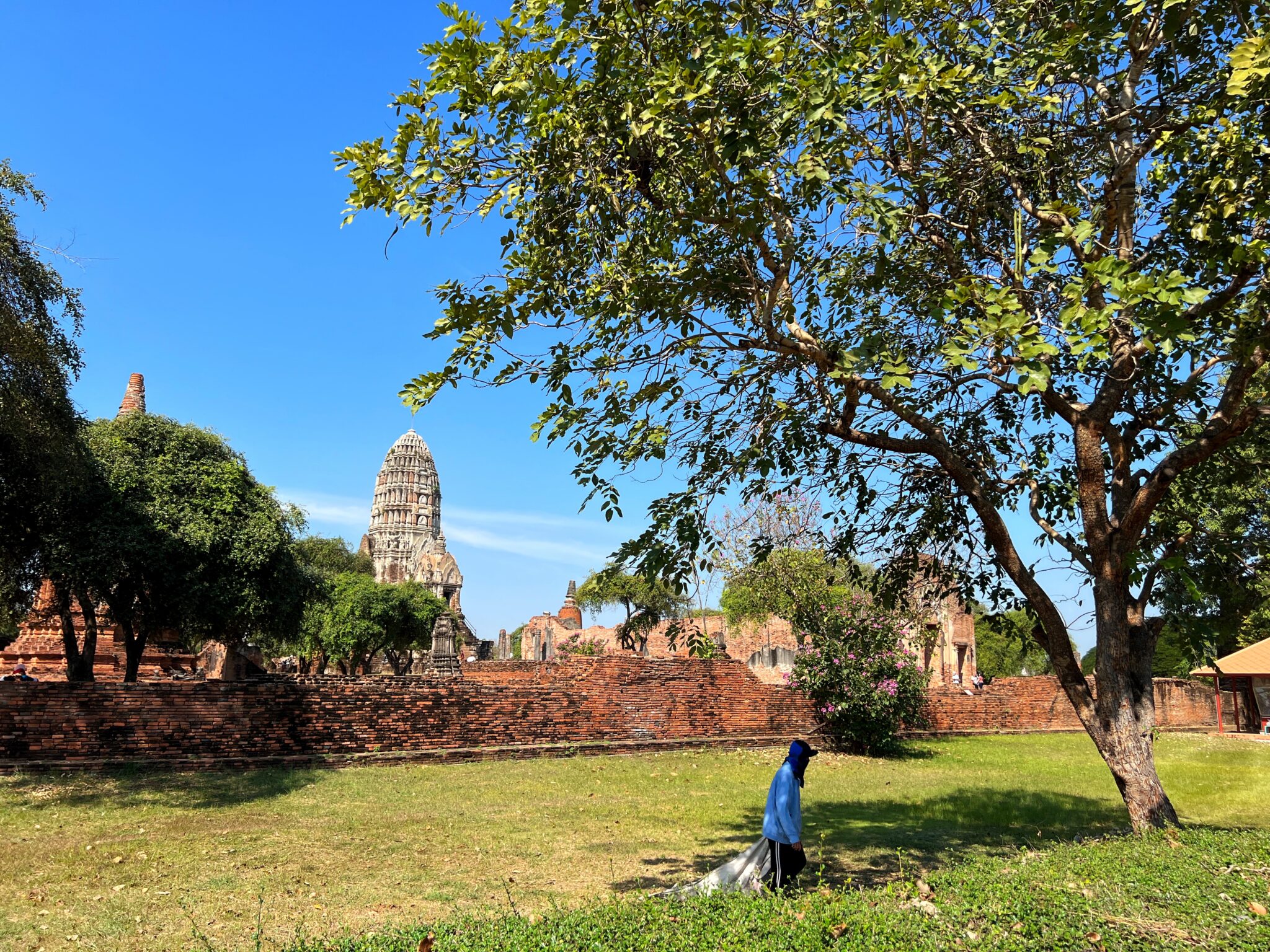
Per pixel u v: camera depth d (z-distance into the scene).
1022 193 9.11
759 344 8.03
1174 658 39.28
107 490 17.11
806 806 13.12
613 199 7.56
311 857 9.01
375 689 17.45
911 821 11.82
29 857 8.70
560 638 57.44
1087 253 8.35
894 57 6.99
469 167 7.16
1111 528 8.47
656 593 35.91
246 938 6.40
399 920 6.89
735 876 6.64
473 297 7.27
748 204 7.06
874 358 7.03
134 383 29.61
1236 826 11.61
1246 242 7.46
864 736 20.69
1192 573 9.40
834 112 6.65
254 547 18.22
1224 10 7.83
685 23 7.11
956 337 6.61
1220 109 7.62
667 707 21.30
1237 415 7.63
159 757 14.99
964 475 8.66
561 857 9.34
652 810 12.38
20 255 12.41
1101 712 8.43
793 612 21.48
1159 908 5.18
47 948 6.16
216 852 9.12
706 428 9.06
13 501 15.43
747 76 6.81
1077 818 12.17
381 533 94.94
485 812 11.93
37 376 12.92
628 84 7.05
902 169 8.71
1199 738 27.20
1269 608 23.19
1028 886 5.51
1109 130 8.51
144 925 6.68
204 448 19.34
